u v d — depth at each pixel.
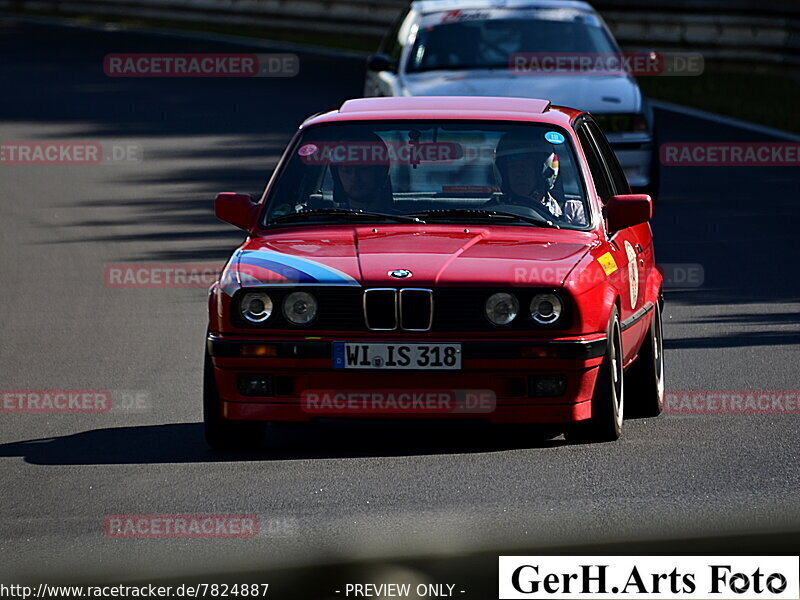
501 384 24.80
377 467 24.72
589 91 54.72
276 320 25.03
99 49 113.75
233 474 24.41
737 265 47.03
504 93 52.94
